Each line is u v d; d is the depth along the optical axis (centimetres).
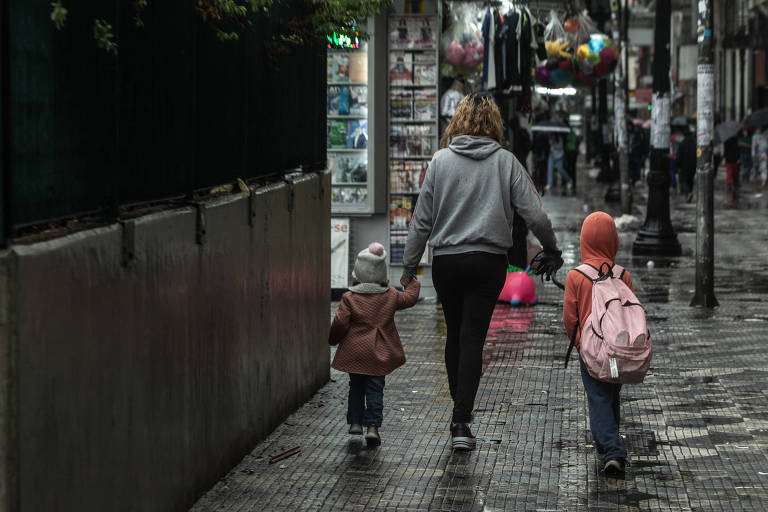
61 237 522
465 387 881
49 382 503
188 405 719
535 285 2006
